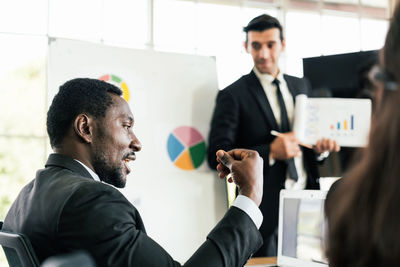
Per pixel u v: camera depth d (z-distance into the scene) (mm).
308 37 4336
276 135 3027
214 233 1018
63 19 3795
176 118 3297
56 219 987
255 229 1041
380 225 443
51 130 1181
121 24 3857
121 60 3217
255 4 4164
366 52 3082
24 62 5863
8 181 5723
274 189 2898
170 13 3926
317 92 3236
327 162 2992
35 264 933
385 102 468
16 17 3738
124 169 1215
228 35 4051
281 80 3154
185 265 976
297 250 1955
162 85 3299
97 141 1167
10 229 1117
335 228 489
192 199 3244
